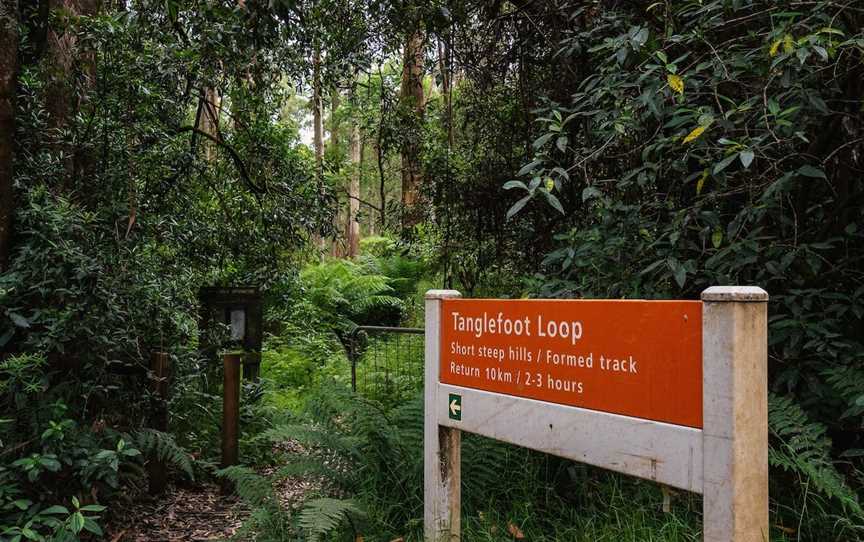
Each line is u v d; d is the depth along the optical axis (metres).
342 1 5.34
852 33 2.83
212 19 4.44
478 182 5.98
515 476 3.39
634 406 1.93
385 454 3.50
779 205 2.97
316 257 12.57
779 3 2.72
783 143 2.88
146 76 5.04
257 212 6.80
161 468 4.43
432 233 7.11
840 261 3.06
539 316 2.27
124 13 4.64
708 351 1.73
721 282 2.97
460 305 2.64
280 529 3.06
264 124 6.59
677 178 3.50
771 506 2.86
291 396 7.53
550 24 4.89
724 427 1.68
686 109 2.83
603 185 4.03
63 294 3.92
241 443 5.41
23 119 4.56
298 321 10.12
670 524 2.60
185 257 6.41
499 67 5.63
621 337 1.98
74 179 4.91
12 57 4.16
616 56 3.07
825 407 3.03
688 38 2.89
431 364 2.78
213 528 3.96
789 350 2.89
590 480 3.27
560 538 2.84
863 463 2.89
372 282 12.43
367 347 8.02
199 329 6.63
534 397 2.28
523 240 5.82
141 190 5.61
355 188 17.75
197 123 6.28
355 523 3.15
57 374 4.14
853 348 2.88
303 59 5.61
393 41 5.58
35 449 3.68
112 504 3.99
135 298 4.86
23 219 4.11
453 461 2.74
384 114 6.46
